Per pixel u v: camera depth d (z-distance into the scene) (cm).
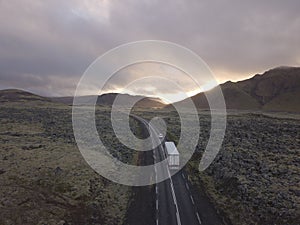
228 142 9025
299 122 13288
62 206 4409
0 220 3778
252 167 6062
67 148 7906
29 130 10775
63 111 16800
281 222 3841
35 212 4109
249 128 11556
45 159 6625
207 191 5341
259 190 4809
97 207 4556
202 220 4144
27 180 5184
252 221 4072
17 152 7206
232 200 4838
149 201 4841
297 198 4362
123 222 4178
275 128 11112
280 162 6350
